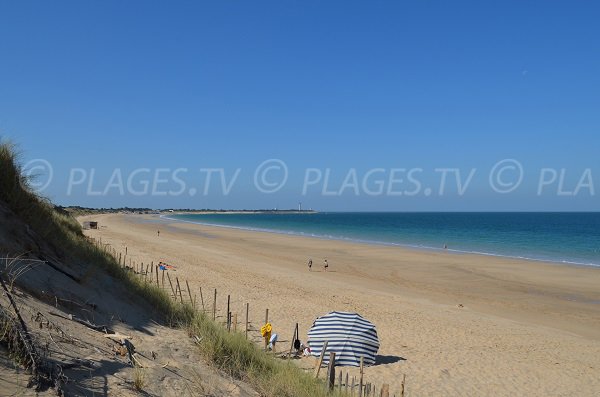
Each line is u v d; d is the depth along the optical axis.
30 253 6.95
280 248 47.47
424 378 11.24
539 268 35.34
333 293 22.20
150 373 4.95
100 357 4.79
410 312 18.95
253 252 42.22
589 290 27.17
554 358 13.83
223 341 6.94
